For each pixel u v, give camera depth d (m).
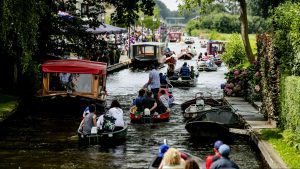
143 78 46.84
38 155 17.25
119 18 37.00
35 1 24.55
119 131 19.06
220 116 21.36
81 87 26.14
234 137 20.64
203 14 38.31
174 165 10.91
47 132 21.12
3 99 26.20
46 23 32.59
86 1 36.88
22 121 23.38
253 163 16.61
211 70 56.41
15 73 28.52
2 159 16.62
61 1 34.75
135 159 16.94
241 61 48.44
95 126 19.02
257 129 19.61
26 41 24.50
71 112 25.67
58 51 34.75
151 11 36.81
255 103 26.09
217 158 12.20
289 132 17.05
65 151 17.89
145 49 60.75
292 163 14.21
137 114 23.39
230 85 31.30
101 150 18.14
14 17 23.67
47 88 26.22
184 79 40.47
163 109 24.28
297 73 17.91
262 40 23.92
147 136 20.67
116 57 56.31
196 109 25.19
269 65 20.06
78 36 34.72
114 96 33.81
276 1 31.41
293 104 16.38
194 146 19.02
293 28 18.22
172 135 20.94
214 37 122.69
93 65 26.66
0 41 25.45
